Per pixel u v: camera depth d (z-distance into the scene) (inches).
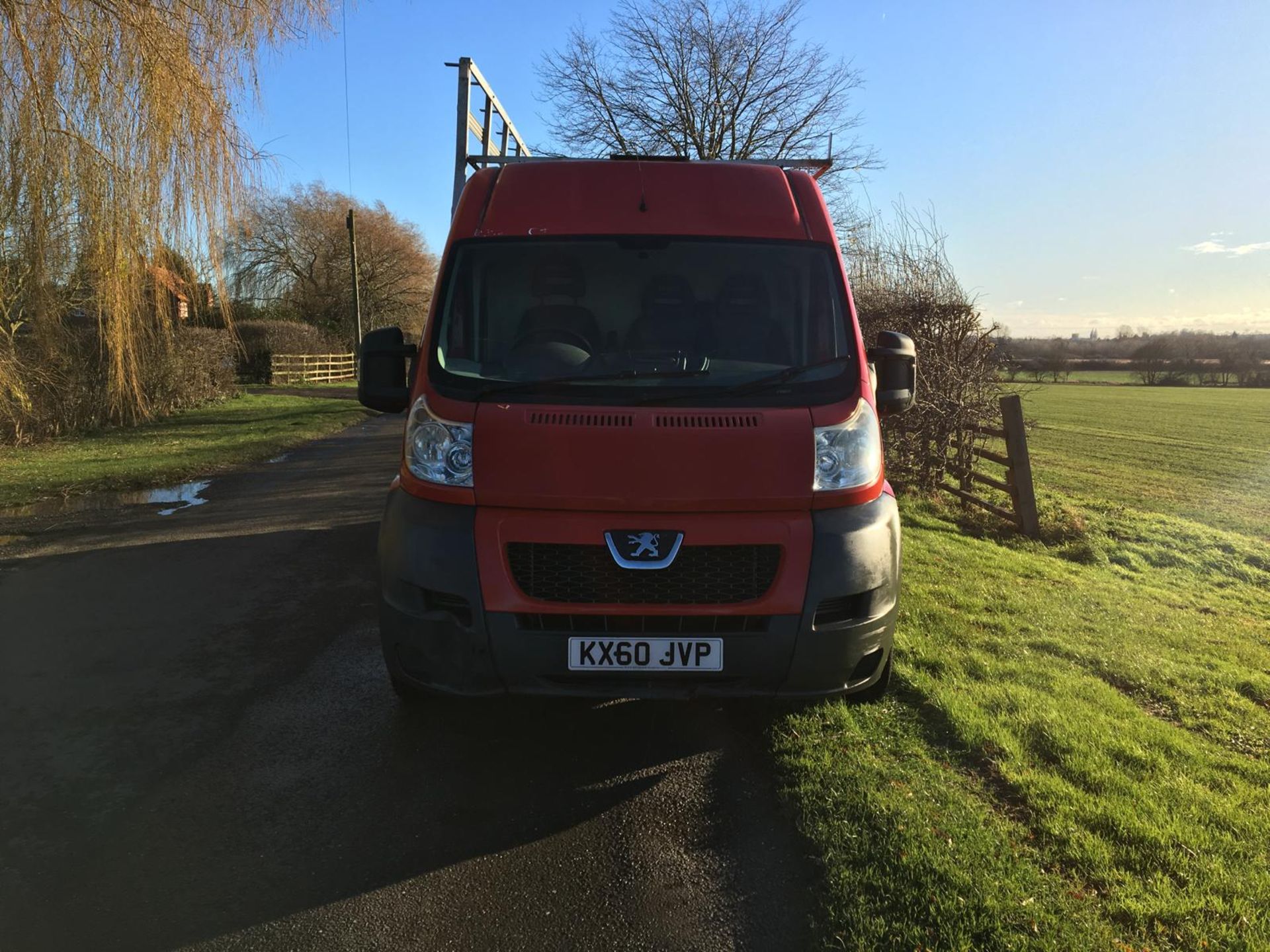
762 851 114.6
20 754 139.9
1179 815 121.6
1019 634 207.3
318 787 130.6
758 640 124.6
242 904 102.9
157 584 242.8
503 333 148.7
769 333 148.7
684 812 124.3
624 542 123.8
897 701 157.4
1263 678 191.0
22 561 269.0
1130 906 100.6
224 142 371.2
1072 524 380.8
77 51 329.4
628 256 154.0
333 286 2203.5
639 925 100.0
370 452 541.0
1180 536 397.1
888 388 163.5
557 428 126.0
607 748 143.9
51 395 573.3
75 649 189.5
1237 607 277.7
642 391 133.8
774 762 137.0
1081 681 174.4
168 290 390.3
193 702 161.2
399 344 159.8
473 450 126.4
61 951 94.3
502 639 123.4
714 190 164.1
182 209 365.1
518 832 118.6
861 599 129.6
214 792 128.6
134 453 524.1
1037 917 97.8
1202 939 95.7
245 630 203.2
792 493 126.6
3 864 109.9
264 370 1434.5
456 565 123.7
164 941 96.2
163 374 737.0
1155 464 754.2
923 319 416.2
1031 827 117.2
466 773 135.4
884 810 118.2
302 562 268.7
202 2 358.9
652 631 124.6
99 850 113.3
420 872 109.3
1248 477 666.8
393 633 130.3
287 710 157.9
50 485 403.9
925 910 99.2
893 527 133.9
